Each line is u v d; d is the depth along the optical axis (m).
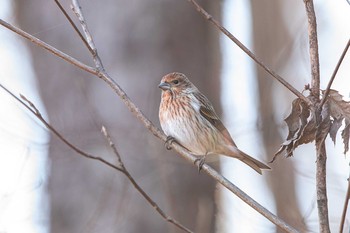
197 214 13.49
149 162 13.58
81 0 14.39
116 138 13.70
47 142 13.58
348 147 7.72
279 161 17.62
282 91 18.97
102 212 13.52
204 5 15.09
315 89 7.66
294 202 17.30
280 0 20.42
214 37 15.33
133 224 13.39
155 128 8.61
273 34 20.23
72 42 14.49
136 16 14.25
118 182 13.60
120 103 13.92
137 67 14.09
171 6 14.41
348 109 7.66
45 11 14.88
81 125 13.90
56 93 14.33
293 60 19.14
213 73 15.04
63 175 13.77
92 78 14.16
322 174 7.50
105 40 14.23
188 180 13.62
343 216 6.95
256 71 19.12
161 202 13.47
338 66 7.38
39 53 14.70
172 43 14.33
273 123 17.34
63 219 13.80
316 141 7.65
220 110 15.30
